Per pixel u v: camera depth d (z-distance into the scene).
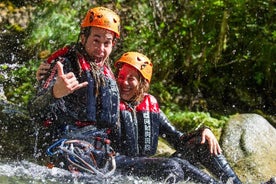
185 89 7.98
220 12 7.82
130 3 8.11
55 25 7.39
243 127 6.02
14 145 5.13
